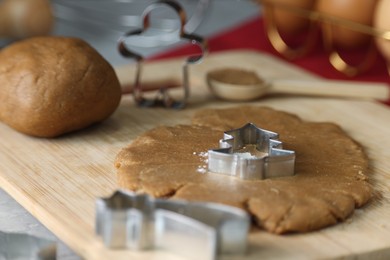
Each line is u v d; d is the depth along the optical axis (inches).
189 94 38.2
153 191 28.0
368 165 31.8
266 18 45.7
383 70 43.6
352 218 28.1
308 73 40.8
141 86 40.1
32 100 32.3
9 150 32.2
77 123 33.0
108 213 25.2
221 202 27.3
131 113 35.7
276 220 26.9
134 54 36.2
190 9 54.7
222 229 25.1
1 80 33.0
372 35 42.4
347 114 36.6
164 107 36.4
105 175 30.6
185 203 25.8
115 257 25.2
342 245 26.6
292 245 26.4
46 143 32.9
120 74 40.6
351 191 28.7
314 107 37.2
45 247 27.0
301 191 28.3
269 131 31.2
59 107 32.3
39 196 29.0
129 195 26.1
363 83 38.6
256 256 25.7
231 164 28.9
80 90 32.6
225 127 33.2
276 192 28.1
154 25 52.2
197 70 40.9
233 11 56.1
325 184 28.9
